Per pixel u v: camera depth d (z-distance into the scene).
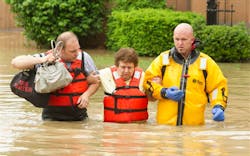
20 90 17.38
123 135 15.73
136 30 36.75
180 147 14.42
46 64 17.17
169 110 17.31
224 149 14.29
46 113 17.83
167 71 17.48
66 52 17.41
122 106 17.52
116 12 38.88
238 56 34.44
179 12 37.50
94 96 22.33
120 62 17.45
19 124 17.16
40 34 40.28
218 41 34.16
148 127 16.86
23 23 40.88
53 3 39.41
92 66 17.88
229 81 26.45
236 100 21.72
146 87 17.52
